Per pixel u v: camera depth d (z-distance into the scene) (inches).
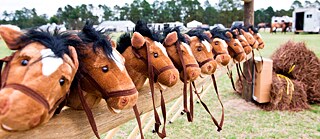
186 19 940.6
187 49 58.4
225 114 140.9
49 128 38.0
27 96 26.6
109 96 37.1
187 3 975.0
